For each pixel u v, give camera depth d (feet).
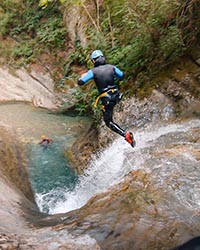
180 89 24.03
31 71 41.78
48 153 27.14
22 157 26.25
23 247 13.88
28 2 47.26
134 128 24.26
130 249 13.73
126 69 27.71
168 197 16.21
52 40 42.14
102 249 13.79
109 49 30.63
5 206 18.22
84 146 26.73
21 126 31.50
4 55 43.93
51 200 21.79
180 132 21.90
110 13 31.96
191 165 18.31
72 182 23.43
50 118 33.78
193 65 24.72
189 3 25.12
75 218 16.35
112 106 18.84
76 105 34.76
